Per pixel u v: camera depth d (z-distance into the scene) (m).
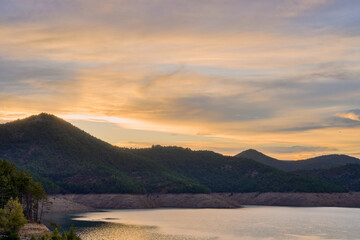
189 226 174.00
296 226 179.38
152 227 168.00
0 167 155.88
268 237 144.25
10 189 146.00
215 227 171.25
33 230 131.12
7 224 113.44
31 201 154.25
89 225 170.75
